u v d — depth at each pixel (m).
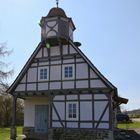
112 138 17.44
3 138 20.08
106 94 18.05
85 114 18.44
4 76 29.89
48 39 20.09
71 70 19.36
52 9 21.17
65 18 20.91
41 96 21.03
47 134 20.73
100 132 17.80
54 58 20.11
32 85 20.50
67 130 18.75
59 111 19.23
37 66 20.62
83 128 18.33
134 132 23.61
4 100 36.72
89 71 18.73
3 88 30.19
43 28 20.84
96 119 18.06
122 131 23.39
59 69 19.80
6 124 37.06
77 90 18.86
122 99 22.19
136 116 62.09
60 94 19.42
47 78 20.08
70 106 18.97
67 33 20.81
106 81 18.03
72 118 18.77
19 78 20.88
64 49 19.89
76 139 18.41
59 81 19.62
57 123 19.14
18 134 22.17
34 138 19.70
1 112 37.06
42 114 21.44
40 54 20.69
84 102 18.58
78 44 21.58
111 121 17.62
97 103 18.20
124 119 37.62
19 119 37.25
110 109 17.80
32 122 21.69
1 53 29.91
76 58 19.34
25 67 20.83
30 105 22.02
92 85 18.48
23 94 20.59
